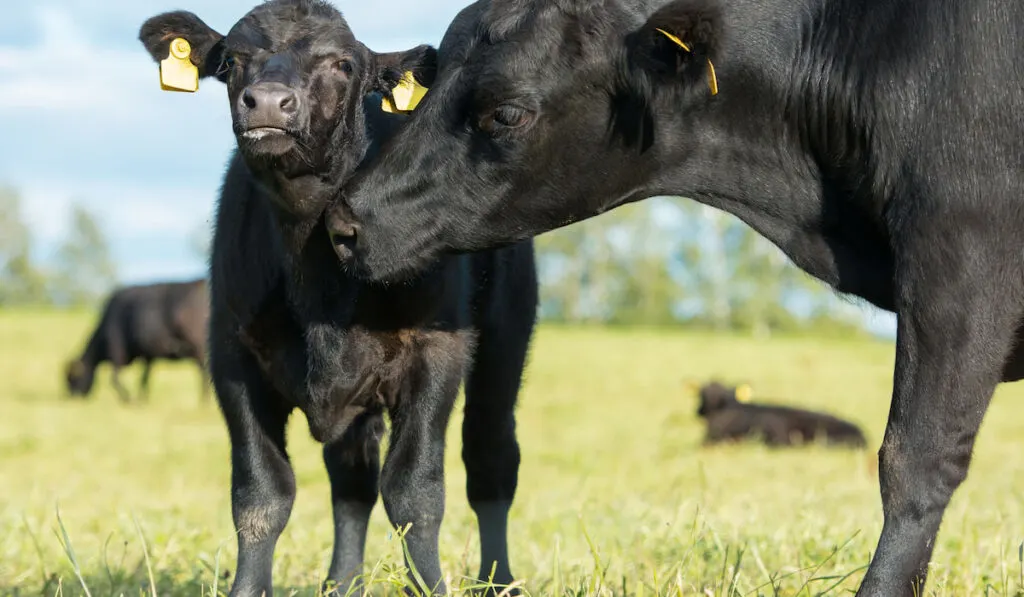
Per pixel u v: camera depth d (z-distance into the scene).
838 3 6.75
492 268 8.21
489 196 6.74
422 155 6.71
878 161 6.43
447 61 6.82
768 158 6.97
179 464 20.17
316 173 7.09
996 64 6.12
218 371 7.27
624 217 126.38
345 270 6.86
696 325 122.06
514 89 6.55
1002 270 6.04
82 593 7.67
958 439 6.02
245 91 6.73
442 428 7.33
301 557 9.01
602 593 6.48
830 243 7.05
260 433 7.20
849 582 7.79
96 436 25.02
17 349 53.78
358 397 7.30
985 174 6.05
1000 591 7.19
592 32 6.62
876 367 48.81
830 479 16.98
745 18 6.85
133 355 37.28
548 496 13.41
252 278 7.09
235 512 7.14
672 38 6.32
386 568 6.64
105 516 12.42
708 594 6.46
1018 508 11.85
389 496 7.22
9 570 8.65
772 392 37.69
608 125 6.74
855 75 6.57
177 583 8.21
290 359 7.14
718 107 6.88
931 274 6.09
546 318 130.25
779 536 9.02
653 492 14.62
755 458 20.77
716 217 121.88
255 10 7.46
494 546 8.69
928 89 6.25
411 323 7.12
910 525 6.01
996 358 6.03
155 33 7.43
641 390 39.16
